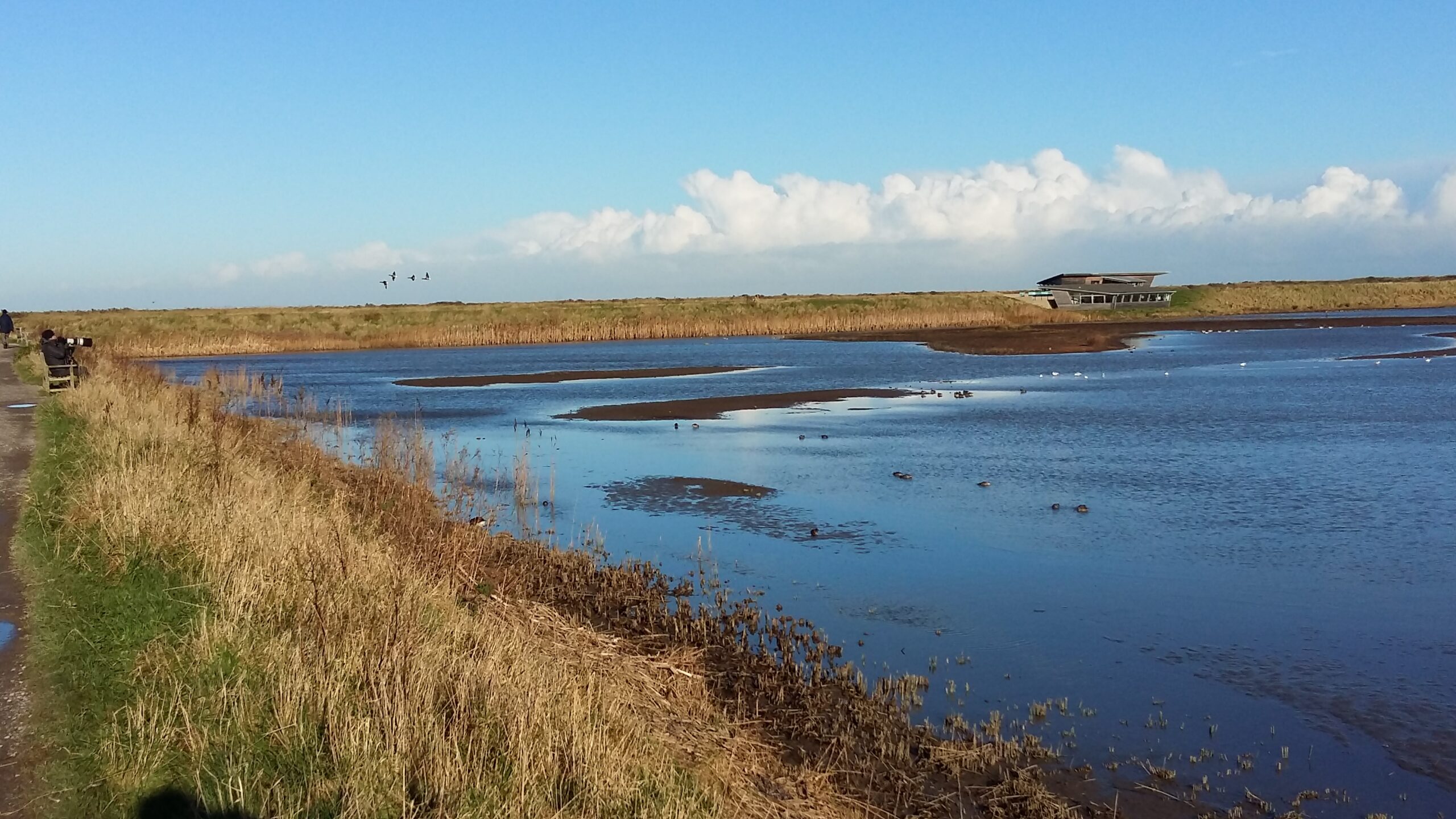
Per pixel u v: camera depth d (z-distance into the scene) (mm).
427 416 42344
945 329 108812
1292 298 142500
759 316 115000
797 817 8977
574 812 7883
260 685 9023
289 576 11602
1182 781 10453
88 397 27156
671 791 8398
